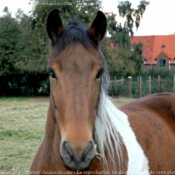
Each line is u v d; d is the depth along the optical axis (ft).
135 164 8.34
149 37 115.85
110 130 7.91
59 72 6.62
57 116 6.79
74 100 6.39
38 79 67.82
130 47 79.30
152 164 8.81
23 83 68.33
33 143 22.47
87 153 6.19
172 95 11.68
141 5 86.84
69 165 6.27
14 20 69.67
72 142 6.10
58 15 7.06
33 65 62.49
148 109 10.83
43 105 48.01
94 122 6.97
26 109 42.65
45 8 55.36
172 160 9.56
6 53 64.64
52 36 7.20
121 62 65.10
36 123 30.78
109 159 7.73
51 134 7.74
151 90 57.52
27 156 19.19
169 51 110.01
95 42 7.07
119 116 9.05
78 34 6.88
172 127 10.53
